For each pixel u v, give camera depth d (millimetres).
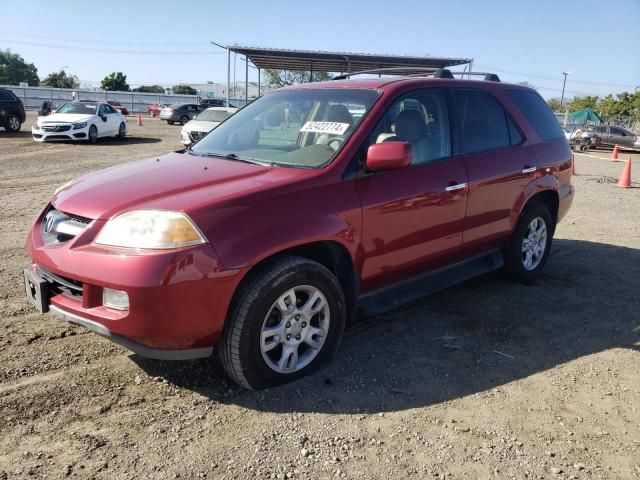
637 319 4691
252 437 2891
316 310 3404
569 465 2779
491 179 4535
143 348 2941
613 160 23641
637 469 2768
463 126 4477
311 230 3238
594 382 3605
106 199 3176
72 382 3328
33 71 106500
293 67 33312
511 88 5227
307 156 3643
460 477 2658
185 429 2938
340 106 3977
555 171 5344
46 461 2645
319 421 3051
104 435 2857
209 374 3488
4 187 10016
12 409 3027
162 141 21781
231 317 3059
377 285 3873
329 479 2607
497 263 4992
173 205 2971
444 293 5129
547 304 4945
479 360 3840
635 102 46125
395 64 28875
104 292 2918
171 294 2807
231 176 3393
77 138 19000
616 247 7066
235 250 2949
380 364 3713
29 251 3408
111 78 74062
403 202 3777
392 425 3045
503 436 2990
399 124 3941
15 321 4121
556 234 7730
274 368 3273
